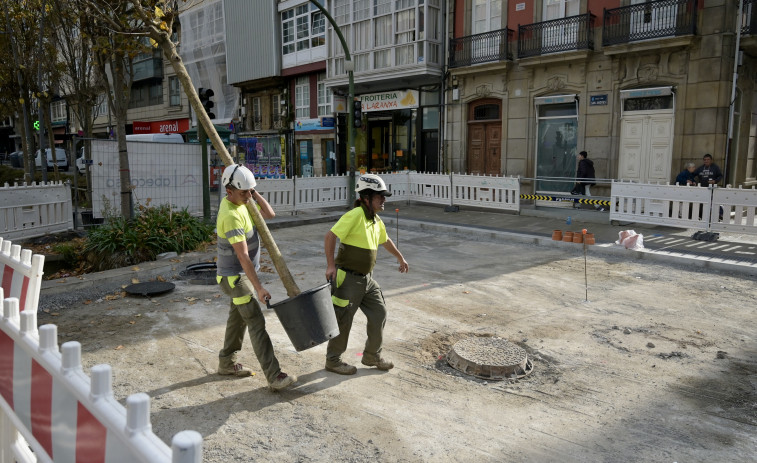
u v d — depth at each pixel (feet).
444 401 14.05
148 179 40.52
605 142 54.54
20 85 53.21
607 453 11.64
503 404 13.92
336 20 76.84
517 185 49.08
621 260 31.73
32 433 7.04
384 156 80.02
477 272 28.76
